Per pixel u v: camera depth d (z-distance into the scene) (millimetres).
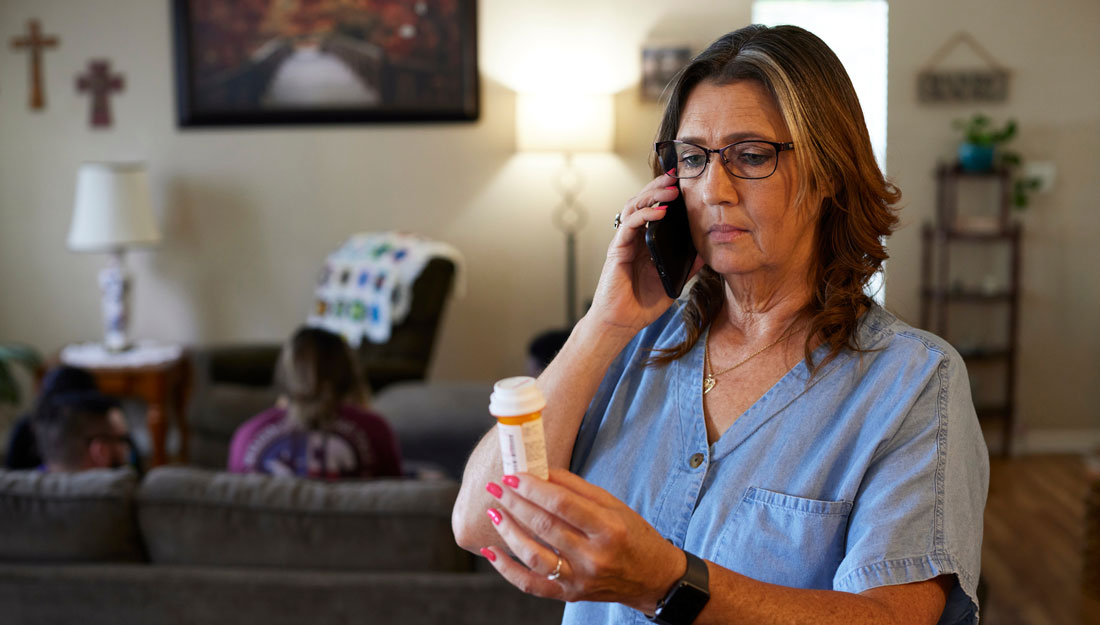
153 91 5039
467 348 5152
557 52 4949
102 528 1728
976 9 4824
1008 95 4867
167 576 1696
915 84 4879
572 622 1024
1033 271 4973
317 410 2314
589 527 725
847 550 855
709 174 909
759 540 891
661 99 997
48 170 5098
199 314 5168
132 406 5133
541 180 5035
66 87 5047
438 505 1712
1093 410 5027
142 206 4699
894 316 954
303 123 5012
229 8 4957
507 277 5102
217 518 1732
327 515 1716
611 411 1034
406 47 4957
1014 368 4895
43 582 1710
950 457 852
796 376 927
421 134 5035
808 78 888
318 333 2385
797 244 940
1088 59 4832
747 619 774
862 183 917
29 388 5203
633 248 978
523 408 748
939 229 4816
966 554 830
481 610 1656
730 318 1006
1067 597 3182
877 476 860
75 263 5152
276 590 1673
